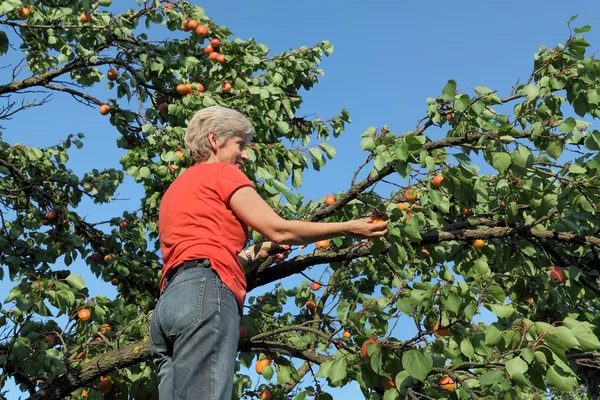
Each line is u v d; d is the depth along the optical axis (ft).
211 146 8.30
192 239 7.37
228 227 7.51
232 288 7.23
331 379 12.04
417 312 12.28
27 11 21.18
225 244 7.40
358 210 16.58
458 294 11.84
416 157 12.96
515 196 14.51
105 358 14.01
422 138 12.42
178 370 6.79
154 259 23.44
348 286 21.75
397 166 12.39
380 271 21.04
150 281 22.44
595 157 12.96
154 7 22.48
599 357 13.41
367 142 13.05
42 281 14.15
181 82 21.90
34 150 21.95
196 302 6.93
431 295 11.82
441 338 13.28
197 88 20.62
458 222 14.85
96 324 16.31
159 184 18.53
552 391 23.08
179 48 22.71
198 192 7.62
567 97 14.24
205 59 23.44
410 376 11.52
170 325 7.00
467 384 12.17
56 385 13.82
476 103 12.98
